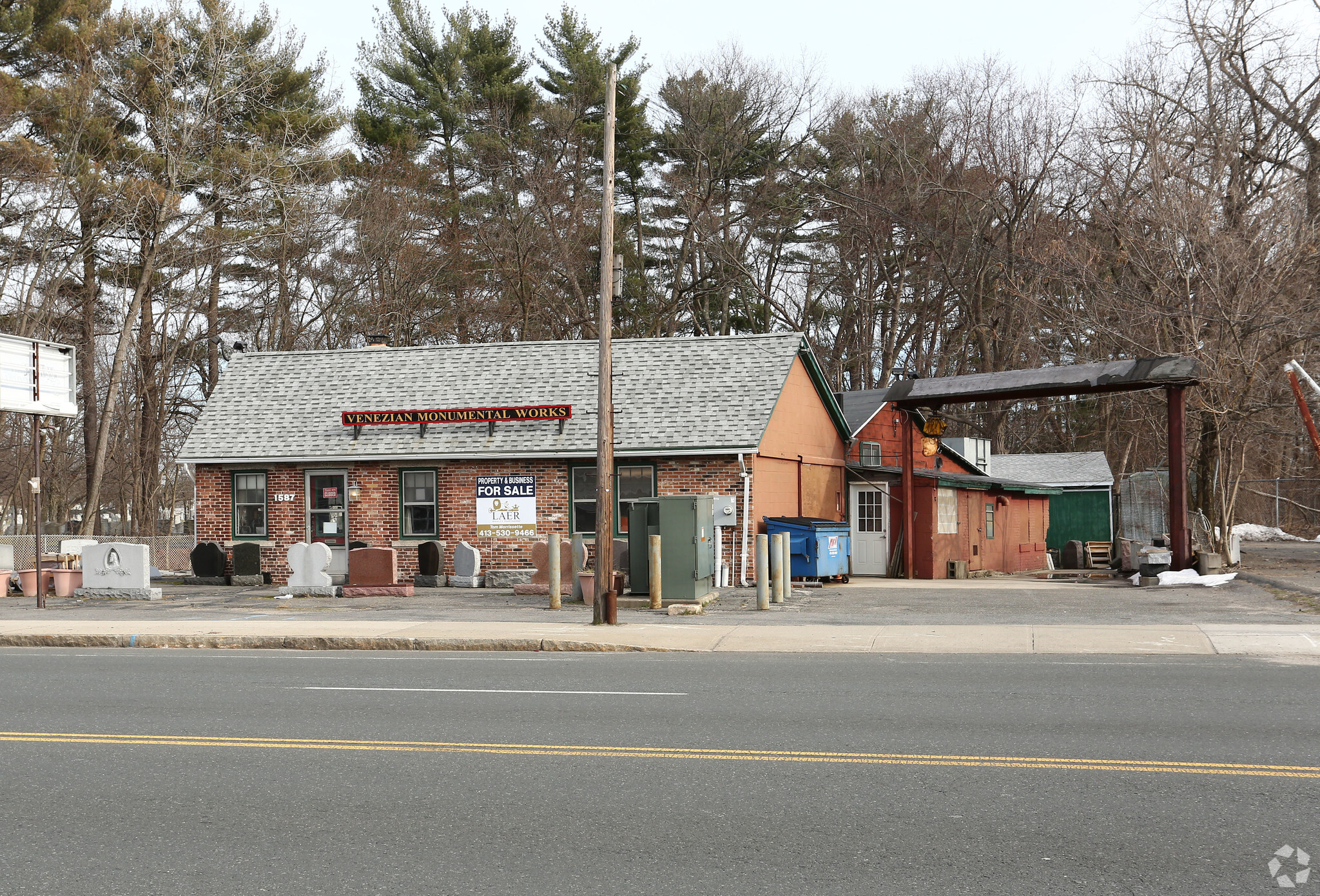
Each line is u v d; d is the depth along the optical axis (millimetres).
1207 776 7527
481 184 50219
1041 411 54844
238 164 39188
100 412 51656
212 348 47594
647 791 7312
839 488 31250
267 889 5582
